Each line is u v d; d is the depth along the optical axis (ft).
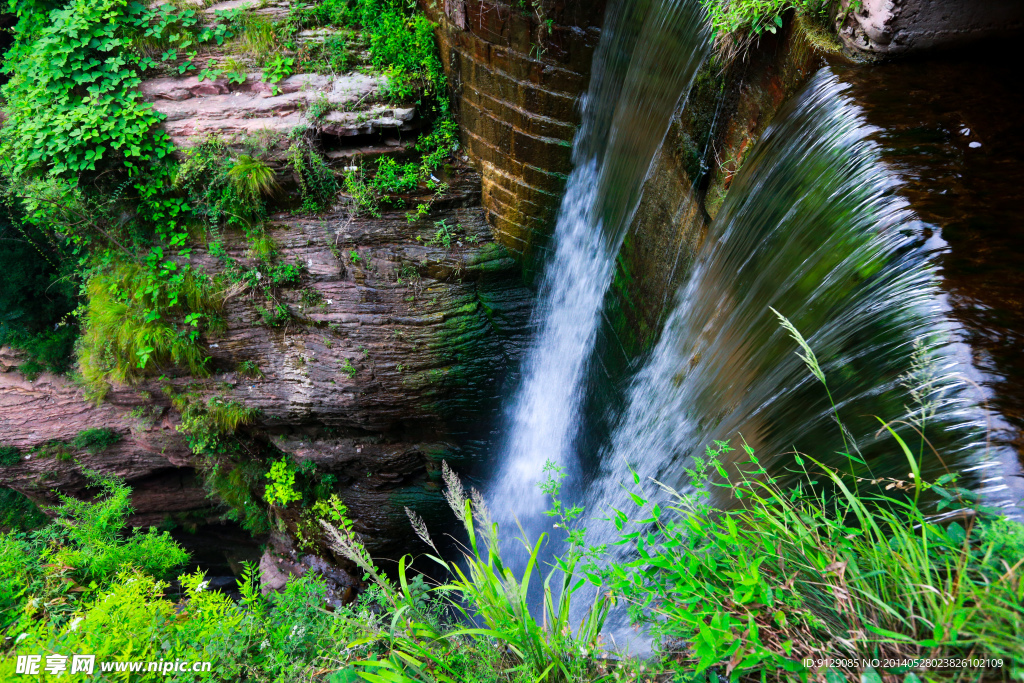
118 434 34.73
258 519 35.22
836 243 10.58
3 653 13.02
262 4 28.12
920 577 6.04
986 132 10.81
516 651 8.90
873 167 10.52
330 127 27.12
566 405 27.78
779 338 11.10
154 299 27.53
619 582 7.72
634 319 21.34
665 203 18.98
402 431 30.66
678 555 7.52
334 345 28.81
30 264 33.04
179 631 13.12
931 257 9.06
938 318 8.36
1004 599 5.50
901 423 7.89
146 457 35.40
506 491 31.53
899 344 8.59
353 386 28.81
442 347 28.96
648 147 19.84
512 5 23.09
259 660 12.32
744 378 11.94
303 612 13.56
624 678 8.05
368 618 11.16
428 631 9.40
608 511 18.99
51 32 25.76
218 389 29.60
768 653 6.10
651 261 20.01
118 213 27.73
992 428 7.11
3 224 31.94
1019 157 10.43
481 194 28.94
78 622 12.78
